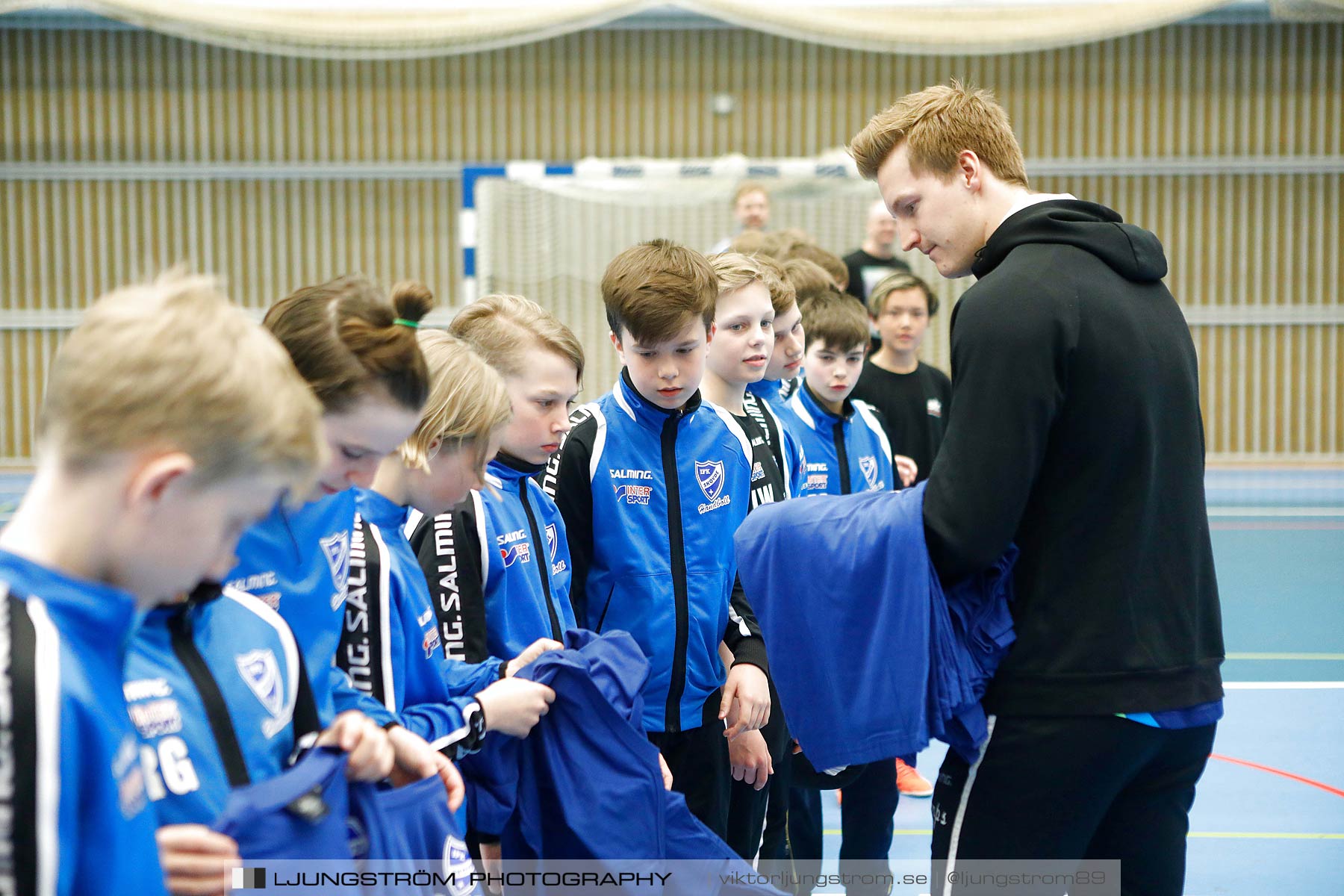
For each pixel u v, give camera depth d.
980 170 1.76
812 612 1.74
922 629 1.64
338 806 1.23
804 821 2.78
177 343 0.88
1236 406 11.93
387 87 11.70
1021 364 1.54
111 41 11.41
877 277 5.92
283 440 0.93
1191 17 10.70
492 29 10.73
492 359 2.10
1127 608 1.59
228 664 1.28
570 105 11.84
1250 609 6.34
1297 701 4.70
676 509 2.42
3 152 11.47
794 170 7.70
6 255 11.55
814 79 11.86
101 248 11.64
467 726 1.64
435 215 11.84
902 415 4.48
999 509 1.55
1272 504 9.52
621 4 10.76
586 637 1.95
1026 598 1.64
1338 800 3.60
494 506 2.02
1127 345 1.58
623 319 2.34
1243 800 3.60
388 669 1.60
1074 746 1.58
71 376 0.87
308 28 10.60
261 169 11.68
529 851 1.81
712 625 2.43
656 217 10.09
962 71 11.78
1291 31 11.55
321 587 1.50
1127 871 1.80
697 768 2.41
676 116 11.90
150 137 11.56
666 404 2.40
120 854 0.87
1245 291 11.83
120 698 0.92
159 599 0.94
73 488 0.87
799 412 3.43
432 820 1.41
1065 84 11.75
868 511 1.72
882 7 10.90
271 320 1.39
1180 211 11.81
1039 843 1.63
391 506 1.71
